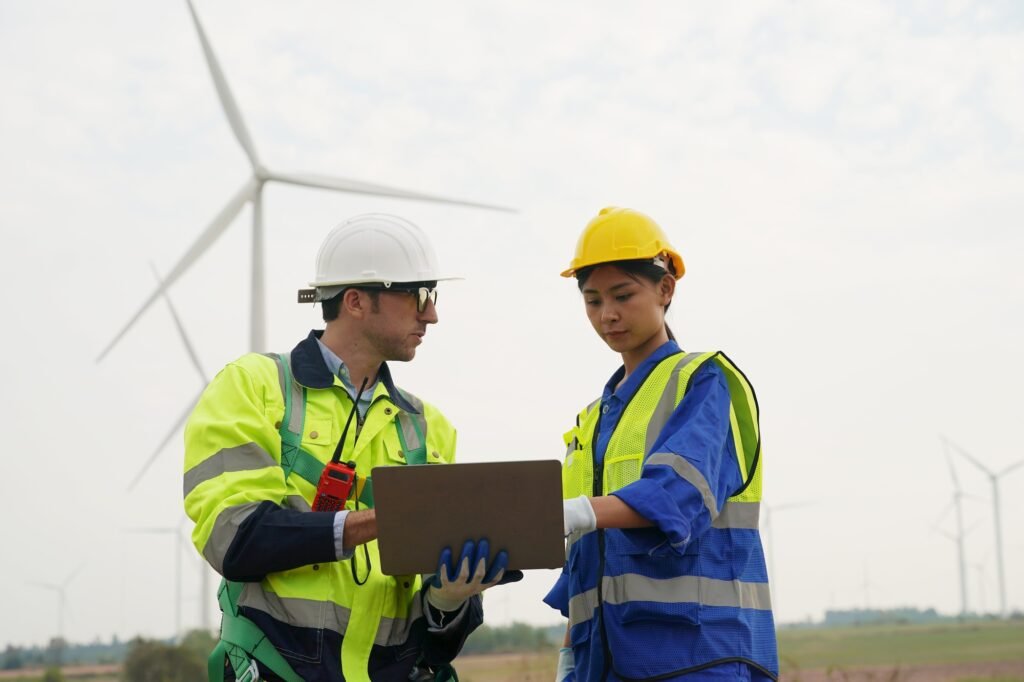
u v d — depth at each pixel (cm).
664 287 490
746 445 479
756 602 473
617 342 486
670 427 467
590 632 480
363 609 466
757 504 480
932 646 6241
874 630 8844
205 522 448
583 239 488
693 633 459
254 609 457
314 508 462
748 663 462
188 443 467
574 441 516
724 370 482
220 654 471
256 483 455
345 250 493
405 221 505
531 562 426
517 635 4003
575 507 435
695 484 445
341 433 480
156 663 3288
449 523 420
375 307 488
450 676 491
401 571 425
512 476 416
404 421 501
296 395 480
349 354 493
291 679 455
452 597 441
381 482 413
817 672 3238
